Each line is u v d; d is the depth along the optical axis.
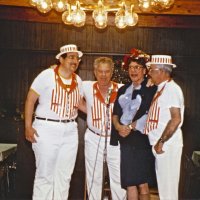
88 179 4.27
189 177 6.27
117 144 4.03
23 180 5.93
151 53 7.33
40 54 7.37
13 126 6.49
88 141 4.23
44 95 3.99
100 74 4.04
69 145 4.07
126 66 3.97
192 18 6.88
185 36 7.34
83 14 4.81
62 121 4.02
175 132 3.75
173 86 3.72
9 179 6.12
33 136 3.98
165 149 3.70
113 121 3.99
